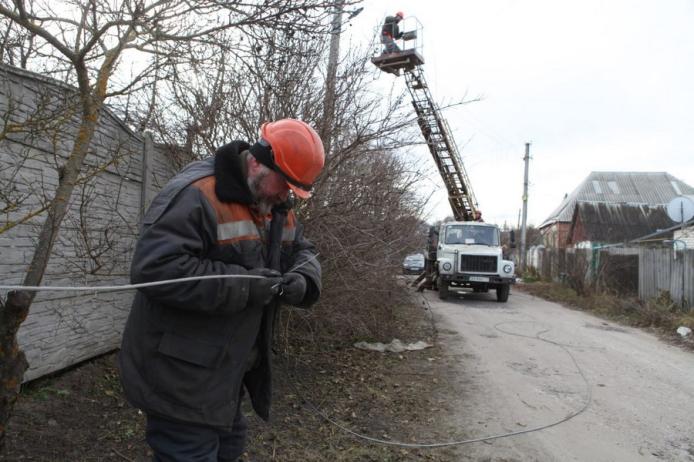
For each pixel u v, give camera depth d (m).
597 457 3.88
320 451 3.70
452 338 8.54
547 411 4.91
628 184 42.53
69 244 4.12
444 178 14.22
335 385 5.31
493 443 4.08
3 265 3.49
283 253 2.45
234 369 2.05
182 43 3.21
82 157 2.61
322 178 5.04
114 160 3.43
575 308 13.94
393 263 6.55
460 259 14.75
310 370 5.67
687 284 11.74
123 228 4.88
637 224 32.66
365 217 5.66
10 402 2.27
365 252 5.79
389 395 5.18
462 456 3.81
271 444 3.74
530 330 9.70
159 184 5.56
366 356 6.71
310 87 5.22
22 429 3.35
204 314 1.94
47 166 3.81
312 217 5.18
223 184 1.96
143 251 1.82
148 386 1.94
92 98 2.65
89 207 4.29
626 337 9.29
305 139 2.10
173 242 1.82
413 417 4.61
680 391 5.73
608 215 33.53
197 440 1.99
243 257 2.03
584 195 42.12
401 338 8.12
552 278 22.45
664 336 9.49
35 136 3.00
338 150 5.24
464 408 4.93
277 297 2.21
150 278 1.80
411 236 7.02
